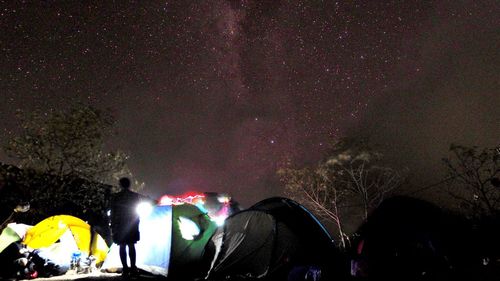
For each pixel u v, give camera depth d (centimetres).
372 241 931
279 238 1030
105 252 1268
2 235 1001
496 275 789
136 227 934
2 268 952
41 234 1144
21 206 1252
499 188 1405
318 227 1070
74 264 1126
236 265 1023
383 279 864
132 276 930
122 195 941
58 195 1367
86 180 1446
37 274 996
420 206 974
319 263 1005
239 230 1056
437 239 924
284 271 1002
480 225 1030
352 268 926
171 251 973
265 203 1123
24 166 1359
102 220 1541
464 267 887
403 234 924
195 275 995
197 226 1041
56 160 1397
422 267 880
